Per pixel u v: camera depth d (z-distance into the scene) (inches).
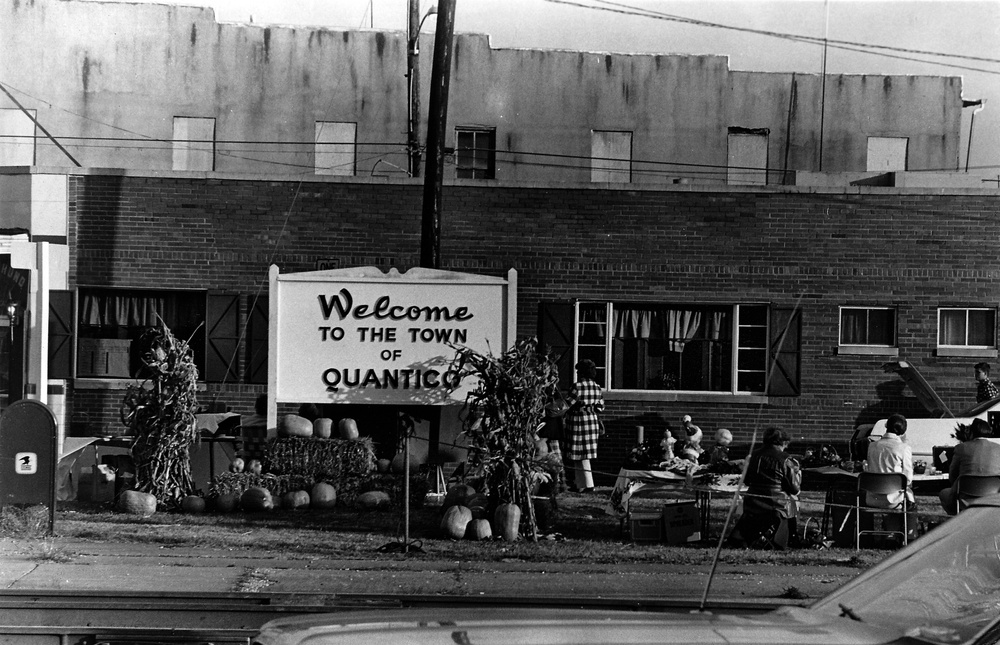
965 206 725.9
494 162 1248.2
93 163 1242.6
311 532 447.8
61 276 732.0
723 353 735.1
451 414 557.9
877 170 1286.9
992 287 725.3
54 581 336.8
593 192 732.0
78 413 730.8
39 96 1240.8
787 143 1273.4
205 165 1244.5
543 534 446.6
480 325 544.4
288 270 737.6
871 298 728.3
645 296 731.4
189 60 1244.5
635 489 449.4
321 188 737.6
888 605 141.9
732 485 439.5
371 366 543.5
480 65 1247.5
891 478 430.9
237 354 735.7
